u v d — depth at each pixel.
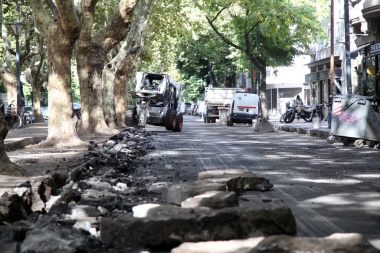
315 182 11.30
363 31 40.88
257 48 45.00
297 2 42.53
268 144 23.36
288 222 5.61
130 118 37.06
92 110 27.66
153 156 17.58
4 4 42.66
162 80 36.78
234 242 5.27
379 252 4.63
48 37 19.95
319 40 60.91
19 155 15.89
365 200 9.06
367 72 22.56
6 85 44.38
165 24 45.16
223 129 40.81
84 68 27.48
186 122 59.72
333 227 6.97
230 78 80.00
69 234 5.31
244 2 40.41
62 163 13.27
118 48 42.25
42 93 85.38
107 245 5.38
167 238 5.34
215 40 59.81
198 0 44.00
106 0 36.97
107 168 13.09
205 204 6.93
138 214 6.45
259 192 9.93
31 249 4.98
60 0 18.78
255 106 47.62
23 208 7.49
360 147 21.30
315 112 50.06
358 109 21.33
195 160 16.14
